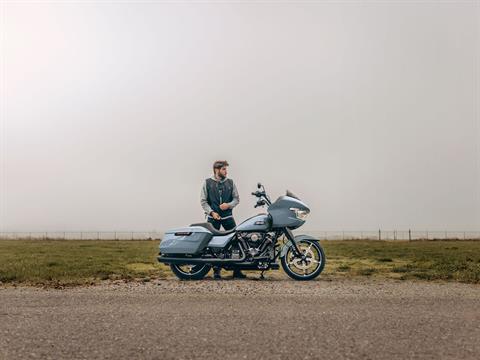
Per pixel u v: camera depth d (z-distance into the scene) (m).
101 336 4.21
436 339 4.03
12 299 6.03
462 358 3.55
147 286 7.30
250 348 3.82
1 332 4.37
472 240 46.25
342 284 7.42
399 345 3.87
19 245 29.70
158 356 3.65
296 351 3.73
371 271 9.61
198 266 8.99
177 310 5.28
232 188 9.70
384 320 4.71
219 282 7.88
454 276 8.18
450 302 5.62
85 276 8.66
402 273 9.22
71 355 3.69
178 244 8.73
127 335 4.23
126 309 5.35
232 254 8.70
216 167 9.66
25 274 8.62
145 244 32.34
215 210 9.59
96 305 5.61
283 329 4.39
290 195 8.95
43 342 4.04
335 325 4.52
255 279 8.57
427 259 13.41
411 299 5.83
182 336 4.19
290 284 7.50
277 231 8.68
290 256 8.59
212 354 3.69
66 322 4.73
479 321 4.66
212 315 5.00
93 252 19.03
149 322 4.71
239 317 4.89
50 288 7.13
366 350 3.74
